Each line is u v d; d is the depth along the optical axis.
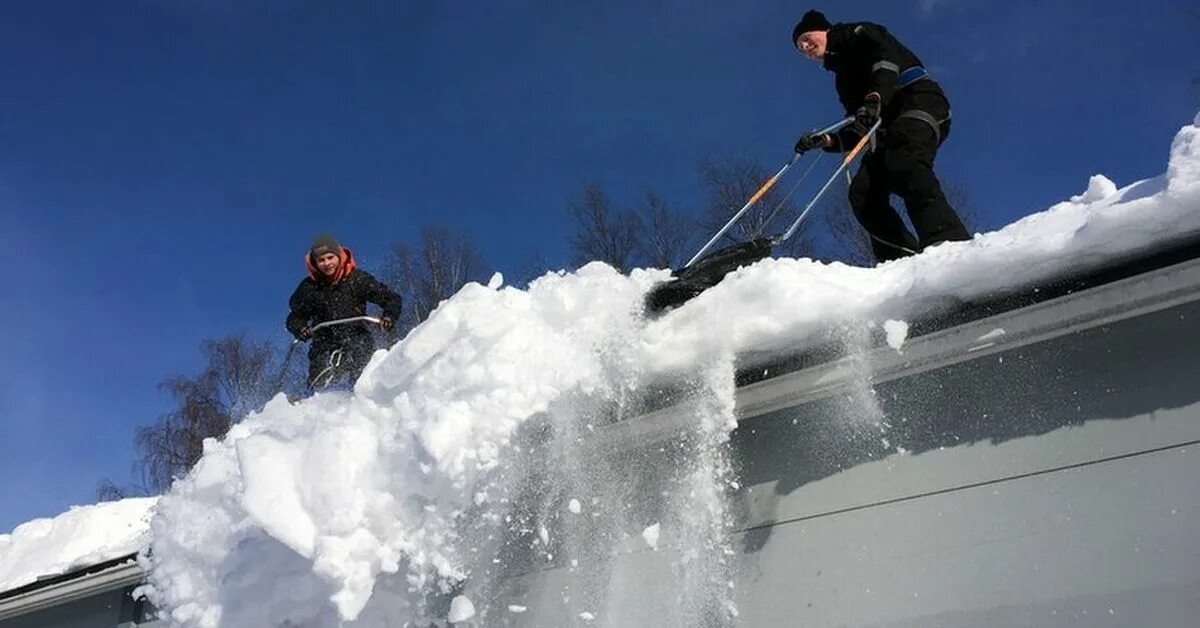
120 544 4.43
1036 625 1.95
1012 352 2.15
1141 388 1.97
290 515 2.43
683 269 2.67
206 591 2.84
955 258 2.12
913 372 2.26
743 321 2.34
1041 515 2.02
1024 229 2.22
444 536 2.46
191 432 16.53
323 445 2.49
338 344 5.52
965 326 2.14
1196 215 1.82
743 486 2.46
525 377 2.41
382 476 2.43
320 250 5.56
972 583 2.05
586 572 2.59
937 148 3.86
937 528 2.14
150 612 4.16
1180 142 2.06
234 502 2.78
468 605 2.62
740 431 2.51
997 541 2.05
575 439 2.57
